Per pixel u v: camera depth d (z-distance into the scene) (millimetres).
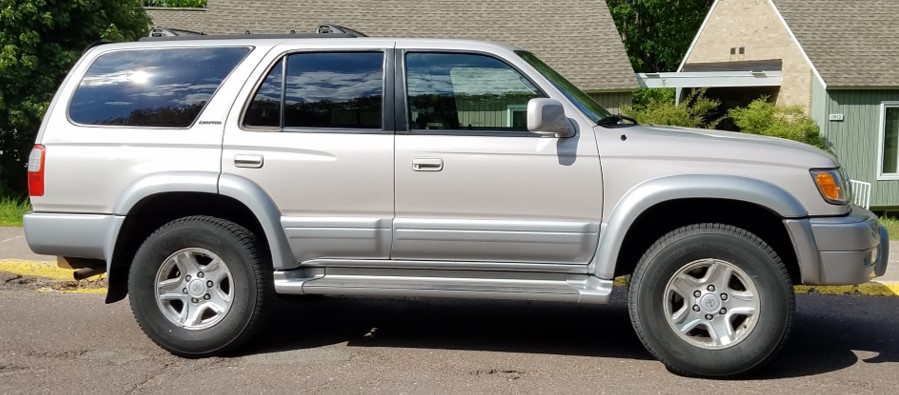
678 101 25750
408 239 5336
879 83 21234
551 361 5594
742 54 24797
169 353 5676
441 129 5371
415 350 5828
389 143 5336
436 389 5000
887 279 7785
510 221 5270
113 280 5742
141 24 15359
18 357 5559
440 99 5410
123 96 5605
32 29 13695
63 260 5863
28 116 13914
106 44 5789
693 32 37156
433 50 5461
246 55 5574
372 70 5473
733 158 5133
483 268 5352
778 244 5523
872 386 5098
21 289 7508
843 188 5211
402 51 5473
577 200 5215
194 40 5707
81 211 5535
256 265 5465
